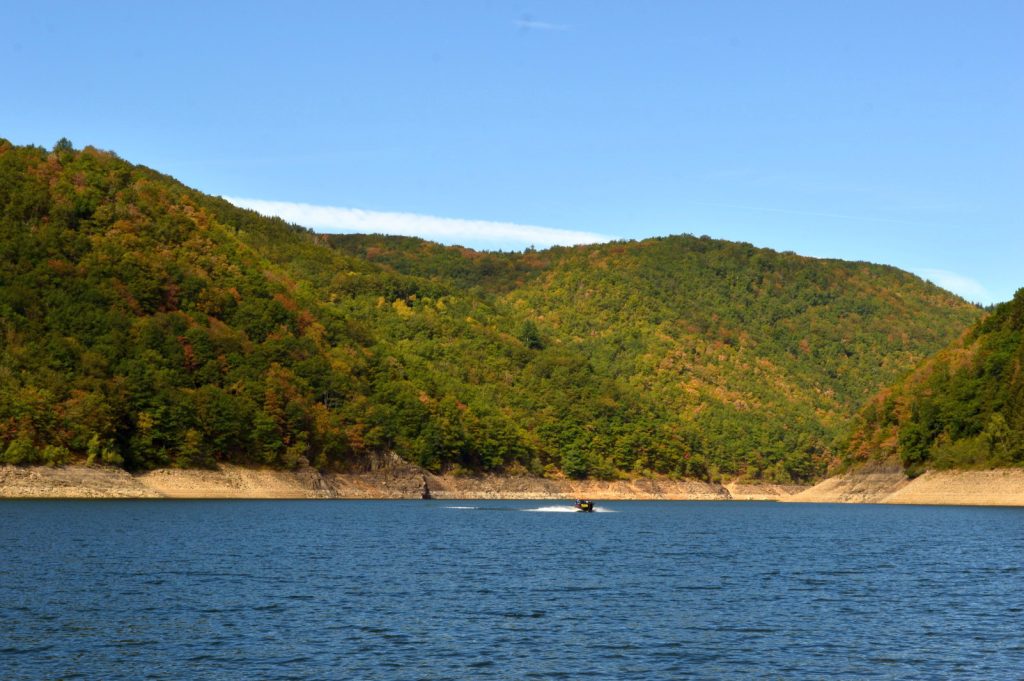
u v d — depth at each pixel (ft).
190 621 175.83
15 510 419.33
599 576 246.27
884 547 332.39
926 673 147.13
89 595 198.18
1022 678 144.46
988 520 479.82
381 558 276.62
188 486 588.09
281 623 175.73
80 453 556.10
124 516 399.44
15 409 528.22
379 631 170.91
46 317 625.00
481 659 152.56
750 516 559.38
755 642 166.61
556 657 154.51
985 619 188.14
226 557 266.16
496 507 628.28
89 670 142.72
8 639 159.02
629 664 151.02
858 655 157.79
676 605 201.98
